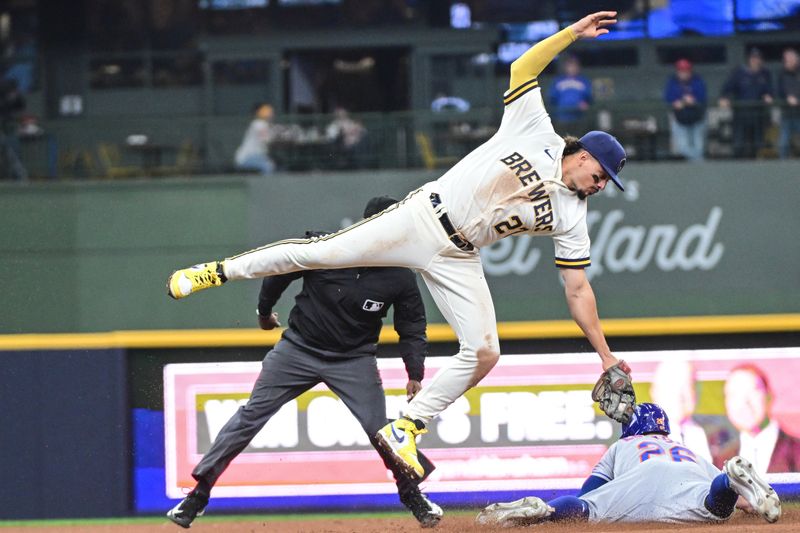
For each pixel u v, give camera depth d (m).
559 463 28.02
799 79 48.06
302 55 51.53
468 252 20.25
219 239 44.75
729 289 44.16
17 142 48.12
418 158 46.94
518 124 19.95
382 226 20.17
